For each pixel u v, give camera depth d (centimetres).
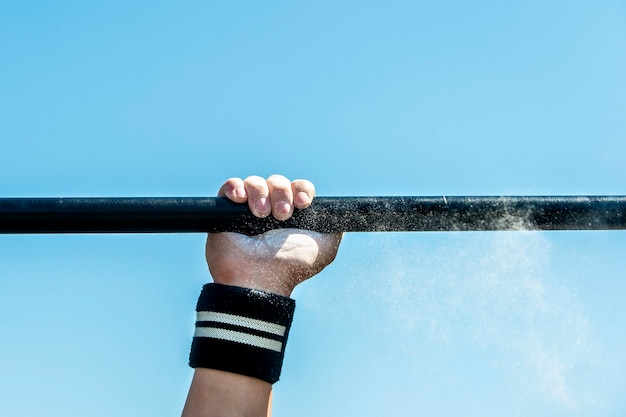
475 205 283
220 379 274
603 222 281
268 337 278
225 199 281
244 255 286
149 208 273
